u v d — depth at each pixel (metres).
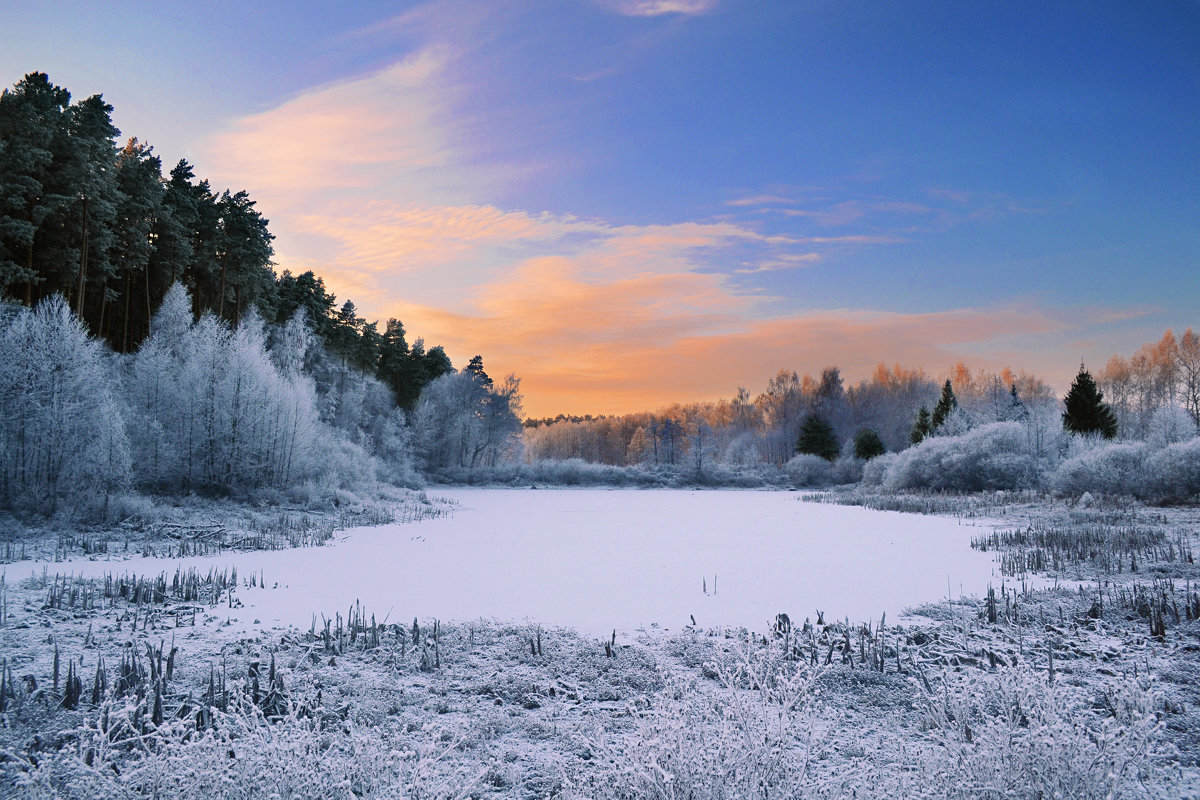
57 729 6.00
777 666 6.59
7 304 25.78
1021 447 43.34
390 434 61.03
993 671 8.06
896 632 9.94
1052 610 11.16
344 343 69.44
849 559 17.38
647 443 112.00
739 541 21.38
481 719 6.72
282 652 8.74
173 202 44.91
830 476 72.44
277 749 4.00
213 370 30.33
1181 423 44.50
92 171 36.12
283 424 31.34
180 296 36.16
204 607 11.32
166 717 6.32
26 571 14.36
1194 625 9.94
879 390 112.31
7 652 8.45
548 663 8.52
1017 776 4.16
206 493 28.31
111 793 3.85
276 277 61.28
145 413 28.12
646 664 8.39
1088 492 32.47
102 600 11.52
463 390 74.44
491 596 12.63
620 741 6.03
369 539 21.69
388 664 8.42
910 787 4.48
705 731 4.38
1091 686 7.42
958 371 115.25
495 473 67.31
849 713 6.89
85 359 23.19
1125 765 4.31
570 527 26.22
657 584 13.80
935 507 33.22
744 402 130.12
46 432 21.34
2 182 32.72
